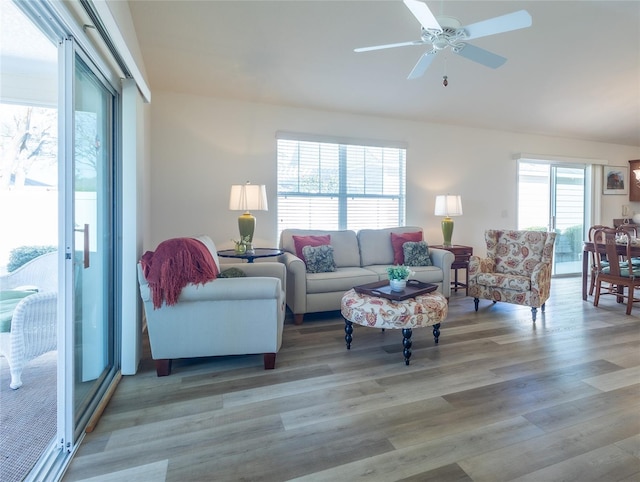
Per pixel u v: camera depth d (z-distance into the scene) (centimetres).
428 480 139
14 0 133
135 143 234
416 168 488
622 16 298
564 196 589
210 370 240
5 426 173
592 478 140
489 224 533
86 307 188
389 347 282
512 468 145
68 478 140
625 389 212
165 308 225
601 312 381
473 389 212
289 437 166
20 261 265
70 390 157
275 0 270
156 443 162
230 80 365
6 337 208
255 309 234
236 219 406
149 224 362
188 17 281
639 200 618
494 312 381
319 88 390
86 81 187
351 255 417
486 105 452
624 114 495
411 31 307
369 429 172
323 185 445
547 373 234
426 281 391
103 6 153
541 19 300
